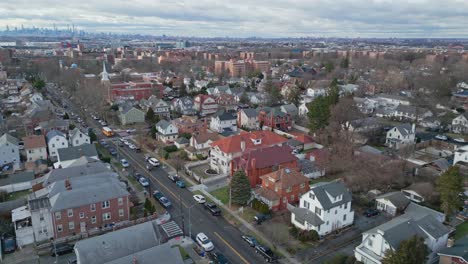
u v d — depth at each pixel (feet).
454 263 134.72
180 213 190.29
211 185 224.74
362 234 155.84
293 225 176.24
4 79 577.84
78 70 576.20
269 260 148.66
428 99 428.97
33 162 255.09
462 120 344.08
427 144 302.86
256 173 219.82
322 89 490.49
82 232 170.50
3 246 157.07
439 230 152.15
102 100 421.18
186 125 326.44
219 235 169.58
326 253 154.51
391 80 556.10
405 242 125.29
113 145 305.12
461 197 197.36
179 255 127.85
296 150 279.28
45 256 152.97
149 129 352.69
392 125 350.64
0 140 259.39
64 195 168.96
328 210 166.09
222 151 241.55
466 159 250.78
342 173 241.96
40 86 509.76
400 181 220.84
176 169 249.14
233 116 354.95
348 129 310.86
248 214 187.52
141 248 139.33
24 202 188.34
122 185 191.62
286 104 423.64
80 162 223.10
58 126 312.09
